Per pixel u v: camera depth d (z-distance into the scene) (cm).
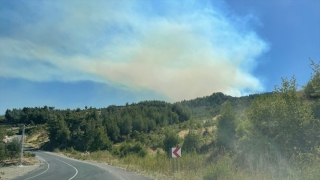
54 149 9275
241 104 3488
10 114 12412
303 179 980
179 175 1655
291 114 1371
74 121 10312
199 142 3669
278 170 1198
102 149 7075
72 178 1944
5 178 2108
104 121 11400
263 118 1530
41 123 13575
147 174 1945
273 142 1430
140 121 11438
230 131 2688
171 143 4475
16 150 4359
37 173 2545
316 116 1489
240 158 1575
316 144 1254
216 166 1326
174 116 13612
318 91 1063
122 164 3209
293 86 1445
